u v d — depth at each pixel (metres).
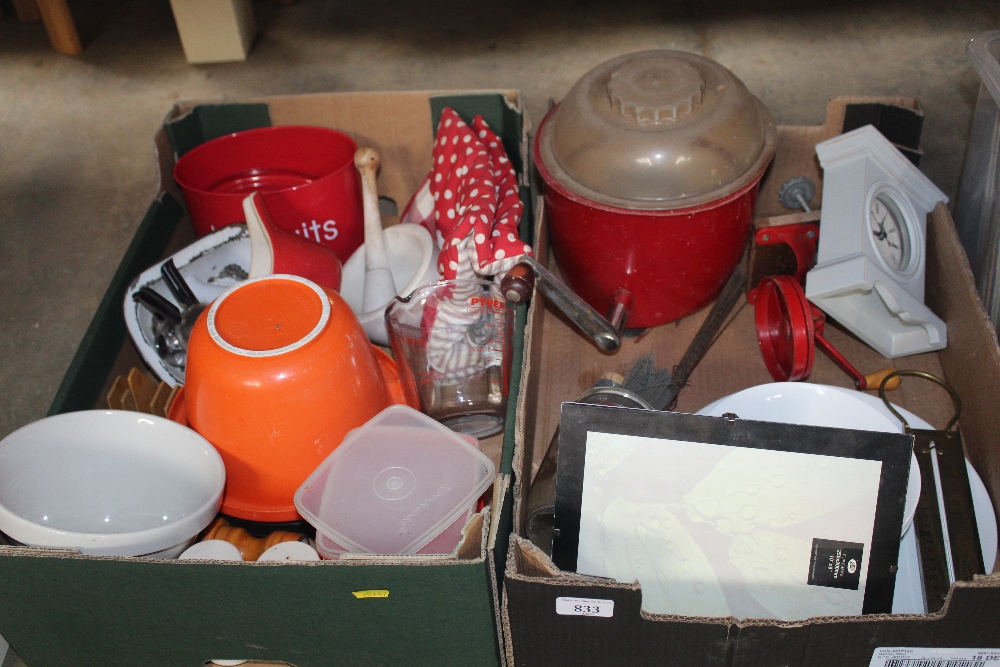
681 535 0.75
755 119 1.00
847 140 1.08
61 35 2.21
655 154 0.93
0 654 0.94
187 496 0.85
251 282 0.88
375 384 0.93
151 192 1.75
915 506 0.78
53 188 1.78
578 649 0.74
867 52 1.97
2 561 0.69
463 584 0.68
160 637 0.77
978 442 0.92
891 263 1.03
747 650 0.71
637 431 0.74
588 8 2.26
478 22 2.26
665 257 1.00
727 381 1.09
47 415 0.89
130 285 1.06
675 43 2.08
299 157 1.32
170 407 0.99
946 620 0.66
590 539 0.77
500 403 1.02
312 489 0.81
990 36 1.02
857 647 0.69
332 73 2.12
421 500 0.80
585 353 1.13
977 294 0.94
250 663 0.84
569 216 1.01
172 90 2.09
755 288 1.13
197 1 2.09
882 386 0.96
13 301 1.51
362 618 0.73
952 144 1.64
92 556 0.68
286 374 0.82
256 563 0.68
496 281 1.00
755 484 0.74
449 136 1.18
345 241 1.27
